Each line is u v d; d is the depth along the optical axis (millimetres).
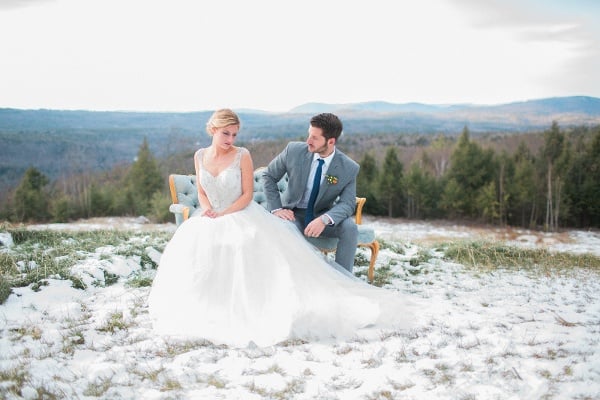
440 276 5219
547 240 22453
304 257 3580
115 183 33719
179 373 2588
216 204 3822
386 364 2719
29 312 3506
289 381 2500
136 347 2951
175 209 4793
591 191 27703
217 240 3451
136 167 32750
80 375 2547
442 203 28797
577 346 2910
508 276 5375
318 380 2520
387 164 30484
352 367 2693
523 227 27781
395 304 3629
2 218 31969
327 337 3160
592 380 2436
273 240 3486
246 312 3256
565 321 3518
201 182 3838
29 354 2789
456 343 3018
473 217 29031
